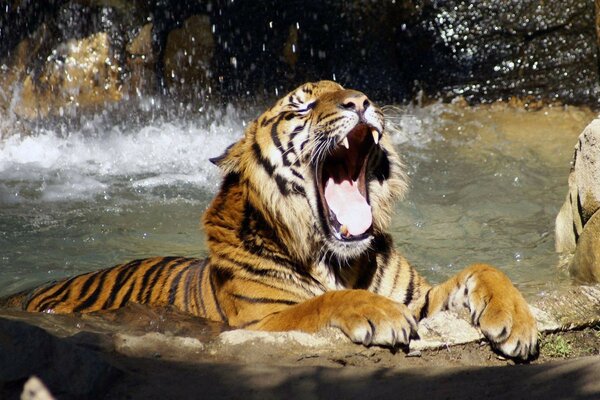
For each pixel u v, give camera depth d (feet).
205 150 57.31
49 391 18.22
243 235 27.43
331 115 26.89
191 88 66.54
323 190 28.78
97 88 64.28
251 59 68.44
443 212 42.47
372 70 66.08
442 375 20.26
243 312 26.81
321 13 67.62
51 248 39.14
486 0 61.98
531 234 38.93
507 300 23.31
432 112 60.18
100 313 28.58
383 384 19.67
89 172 51.72
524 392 18.51
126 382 19.34
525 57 61.41
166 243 39.70
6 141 57.41
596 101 59.62
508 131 55.72
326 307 23.65
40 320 26.43
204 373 20.20
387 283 28.14
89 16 65.05
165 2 66.59
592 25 60.29
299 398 18.94
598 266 29.76
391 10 65.31
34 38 64.69
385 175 28.37
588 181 30.53
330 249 27.45
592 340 24.85
